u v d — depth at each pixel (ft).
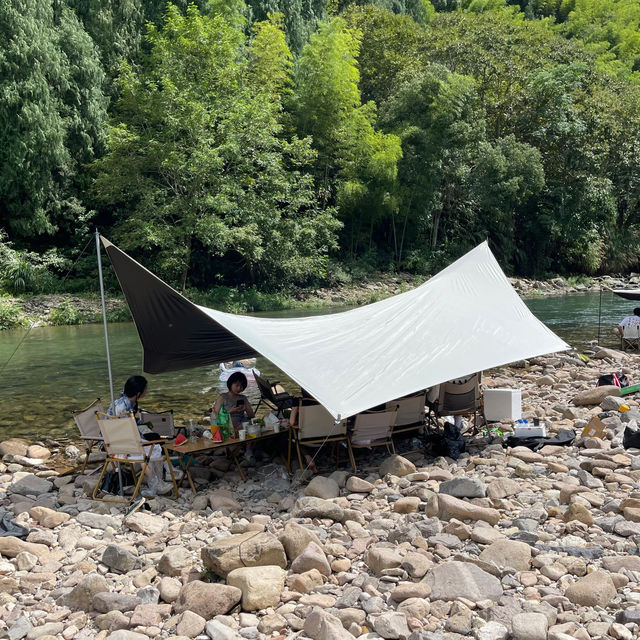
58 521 20.52
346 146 114.73
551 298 109.60
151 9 108.99
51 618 14.89
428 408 30.17
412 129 119.65
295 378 23.27
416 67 133.18
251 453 26.71
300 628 14.03
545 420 30.48
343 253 125.39
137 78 92.99
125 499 22.53
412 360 26.71
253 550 16.42
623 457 23.21
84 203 100.32
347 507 20.89
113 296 94.73
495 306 32.07
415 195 124.36
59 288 93.56
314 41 110.63
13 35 87.81
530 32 162.71
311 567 16.25
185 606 14.79
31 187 90.74
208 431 25.62
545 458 24.41
